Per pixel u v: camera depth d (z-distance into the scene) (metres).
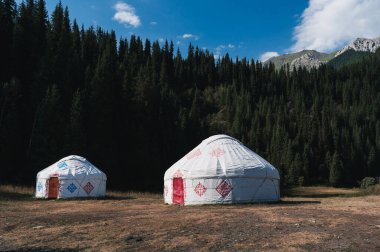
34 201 25.72
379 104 134.88
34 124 50.84
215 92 140.12
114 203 23.36
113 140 59.22
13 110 49.81
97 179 30.05
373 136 114.38
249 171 20.33
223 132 104.62
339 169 88.00
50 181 28.39
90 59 86.06
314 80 162.88
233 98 130.25
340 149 101.19
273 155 96.94
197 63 157.38
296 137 104.00
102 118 57.50
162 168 68.12
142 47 140.25
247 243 9.19
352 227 11.19
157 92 76.56
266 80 158.00
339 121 121.38
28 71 60.31
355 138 105.38
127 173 60.97
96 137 56.62
